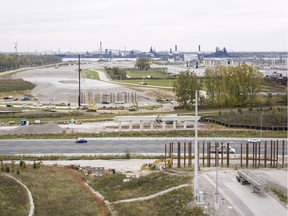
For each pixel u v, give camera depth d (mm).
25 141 148500
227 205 74250
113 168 115438
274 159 114125
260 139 147625
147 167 114125
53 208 78750
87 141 148375
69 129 167625
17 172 101125
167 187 87312
